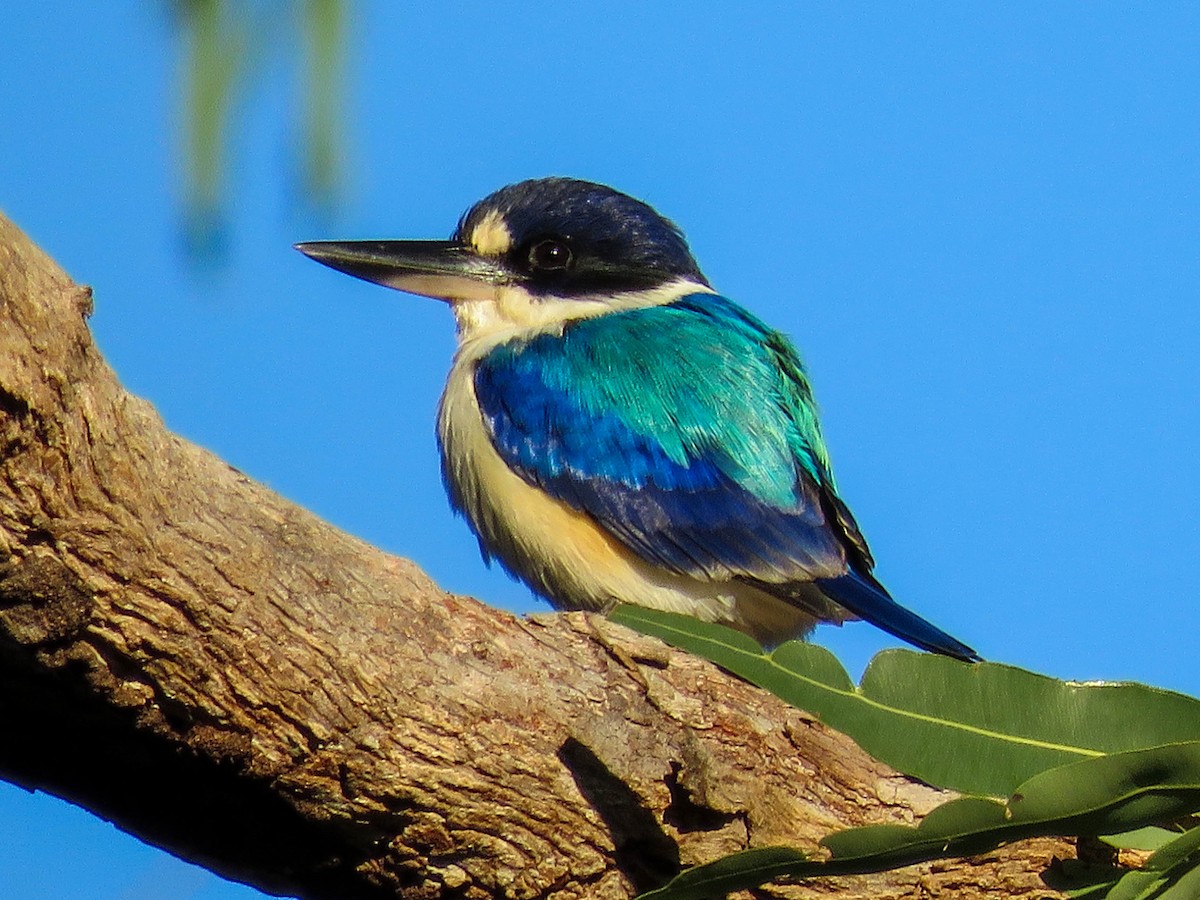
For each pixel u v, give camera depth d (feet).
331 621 28.45
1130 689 26.96
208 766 28.35
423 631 29.68
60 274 24.85
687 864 31.42
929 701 27.91
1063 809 24.04
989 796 27.07
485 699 29.94
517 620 31.14
